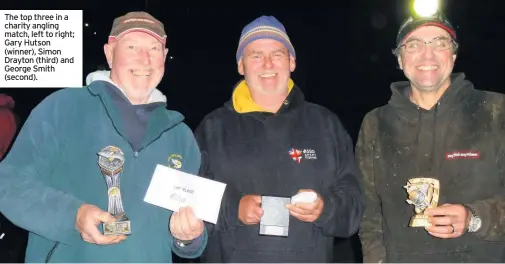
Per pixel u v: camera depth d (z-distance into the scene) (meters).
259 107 3.15
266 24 3.14
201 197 2.56
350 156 3.07
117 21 2.80
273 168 2.99
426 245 2.87
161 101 2.81
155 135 2.69
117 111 2.65
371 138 3.13
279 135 3.05
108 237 2.34
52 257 2.50
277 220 2.79
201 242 2.73
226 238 2.99
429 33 2.94
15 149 2.51
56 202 2.38
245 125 3.09
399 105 3.03
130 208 2.56
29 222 2.37
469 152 2.86
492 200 2.76
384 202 3.02
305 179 2.98
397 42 3.12
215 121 3.15
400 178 2.97
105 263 2.50
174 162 2.73
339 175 3.03
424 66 2.91
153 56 2.73
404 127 3.02
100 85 2.68
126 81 2.70
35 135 2.52
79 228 2.36
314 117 3.13
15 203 2.38
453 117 2.92
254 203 2.80
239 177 2.99
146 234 2.59
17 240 4.72
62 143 2.56
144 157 2.65
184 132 2.88
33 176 2.46
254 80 3.08
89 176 2.54
